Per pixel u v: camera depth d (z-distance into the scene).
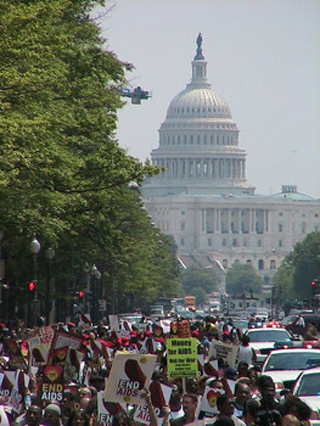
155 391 40.16
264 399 38.66
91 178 84.44
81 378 52.72
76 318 149.62
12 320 117.19
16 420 41.19
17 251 111.50
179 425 39.06
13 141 66.94
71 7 88.44
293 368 61.84
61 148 79.44
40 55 66.19
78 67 84.00
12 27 63.81
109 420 38.75
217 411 44.06
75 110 87.81
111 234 106.75
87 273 160.50
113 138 113.88
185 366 44.03
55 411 36.94
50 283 128.50
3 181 66.06
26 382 45.97
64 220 86.56
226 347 58.34
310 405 47.12
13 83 65.75
